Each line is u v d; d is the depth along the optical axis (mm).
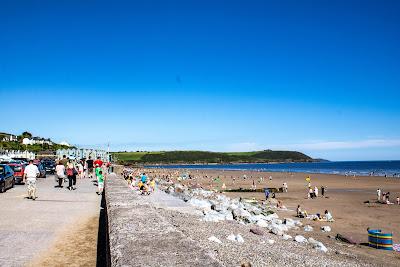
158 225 6902
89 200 17375
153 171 126000
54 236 9539
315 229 23156
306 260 12281
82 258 7715
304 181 77438
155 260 4594
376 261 14773
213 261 4574
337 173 115062
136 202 10719
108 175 38438
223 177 96812
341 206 36438
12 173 23438
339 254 15156
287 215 29750
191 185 62531
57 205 15320
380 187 60844
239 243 12766
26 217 12141
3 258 7547
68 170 23125
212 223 16500
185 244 5406
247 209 28609
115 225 6883
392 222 26594
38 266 7133
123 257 4711
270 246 13633
